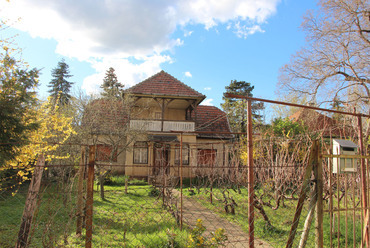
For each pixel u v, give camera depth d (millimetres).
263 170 9906
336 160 4383
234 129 28344
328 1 15906
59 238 5148
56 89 36406
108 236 5891
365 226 4418
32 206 3301
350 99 16969
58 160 9016
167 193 9477
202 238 4809
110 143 15969
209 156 19812
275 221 7855
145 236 5887
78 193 5871
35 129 5285
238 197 11688
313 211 3721
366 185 4637
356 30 15898
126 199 10781
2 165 5070
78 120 14648
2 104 4684
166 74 20609
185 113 22250
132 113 18375
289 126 16859
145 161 18688
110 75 32875
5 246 5219
